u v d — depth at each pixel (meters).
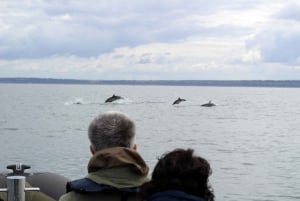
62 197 4.94
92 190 4.76
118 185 4.77
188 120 77.44
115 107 107.38
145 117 81.81
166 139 50.44
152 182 4.04
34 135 51.22
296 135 58.38
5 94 189.12
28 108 101.44
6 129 58.06
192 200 3.87
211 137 53.72
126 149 4.88
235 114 94.25
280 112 104.50
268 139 53.16
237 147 45.28
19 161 32.41
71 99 145.62
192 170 3.95
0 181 5.57
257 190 25.25
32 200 5.56
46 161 32.50
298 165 34.22
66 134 52.50
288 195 24.31
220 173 30.39
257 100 169.75
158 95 197.38
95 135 4.98
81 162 32.06
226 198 23.33
